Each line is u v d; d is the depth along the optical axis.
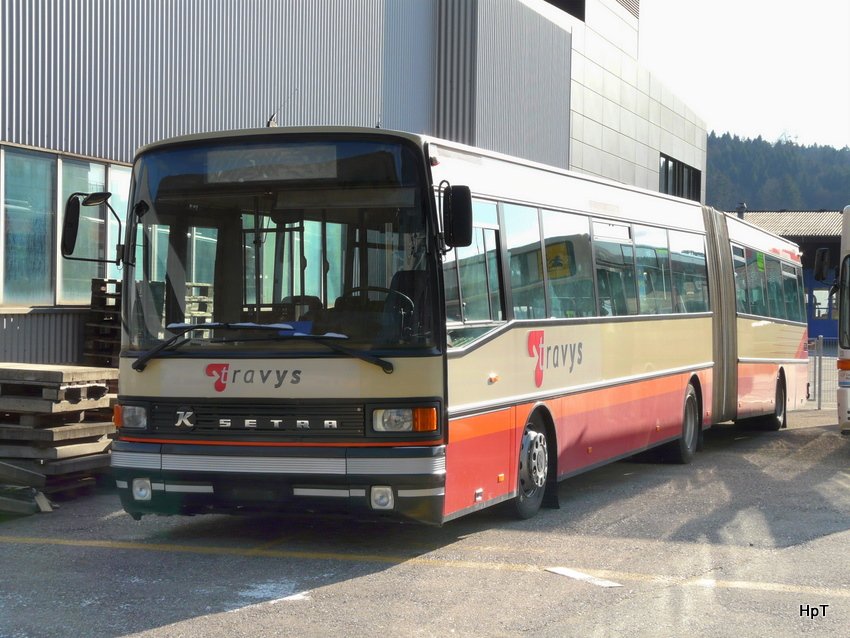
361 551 8.59
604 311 11.94
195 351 8.23
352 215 8.20
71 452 10.41
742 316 17.39
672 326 14.16
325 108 19.69
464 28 23.92
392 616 6.70
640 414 12.95
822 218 75.56
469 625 6.52
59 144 14.04
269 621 6.55
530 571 7.96
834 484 12.58
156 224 8.54
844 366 15.39
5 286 13.41
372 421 7.93
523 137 26.70
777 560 8.41
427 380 7.99
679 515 10.37
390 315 8.05
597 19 32.00
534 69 27.27
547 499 10.65
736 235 17.42
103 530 9.32
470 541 9.02
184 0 16.09
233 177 8.40
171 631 6.33
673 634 6.40
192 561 8.16
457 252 8.61
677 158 40.72
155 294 8.46
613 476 13.27
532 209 10.28
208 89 16.66
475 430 8.78
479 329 8.91
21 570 7.84
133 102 15.20
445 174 8.60
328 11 19.70
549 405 10.41
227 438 8.11
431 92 24.02
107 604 6.92
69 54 14.13
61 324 14.31
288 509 8.04
